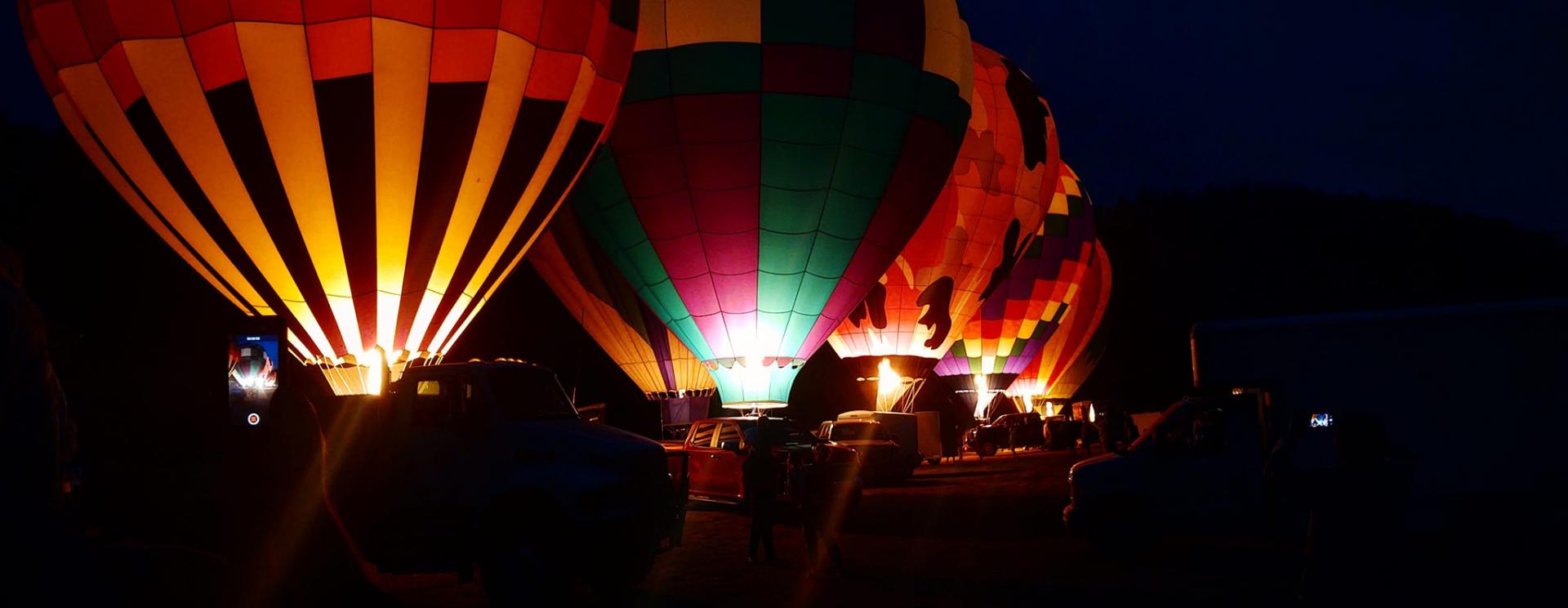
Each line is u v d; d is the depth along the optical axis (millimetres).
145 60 16422
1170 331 80375
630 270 25891
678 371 30969
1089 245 43125
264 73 16547
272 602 3162
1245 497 10398
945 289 33281
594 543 8344
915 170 24562
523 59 17875
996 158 32531
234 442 3861
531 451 8531
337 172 17234
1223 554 11117
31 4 16875
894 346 34156
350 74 16797
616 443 8711
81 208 38312
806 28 23188
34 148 39969
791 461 10797
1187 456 10625
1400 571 8258
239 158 16938
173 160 17016
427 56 17125
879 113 23641
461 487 8648
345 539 3461
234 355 9016
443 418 8875
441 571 8594
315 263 17766
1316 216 106875
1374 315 10383
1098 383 78312
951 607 8391
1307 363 10469
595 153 20328
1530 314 10141
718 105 23234
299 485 3674
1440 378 10227
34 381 1626
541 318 49594
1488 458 10086
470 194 18266
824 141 23516
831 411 56688
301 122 16875
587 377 48250
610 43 19984
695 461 18391
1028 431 41938
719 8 23203
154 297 35375
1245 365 10617
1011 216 33031
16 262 1813
